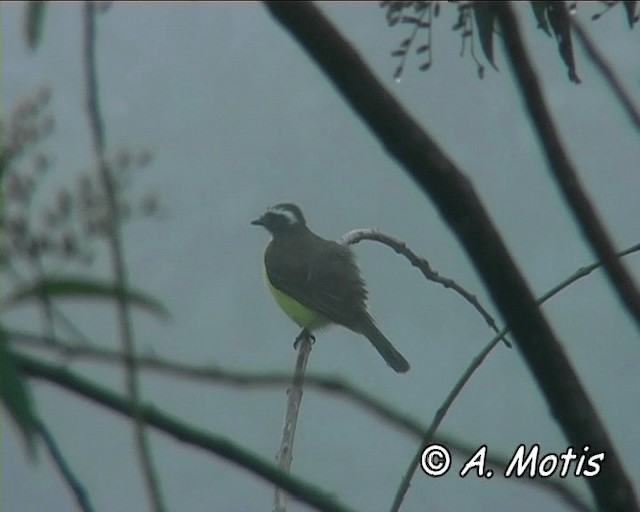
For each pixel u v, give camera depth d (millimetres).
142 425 2508
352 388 2695
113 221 2605
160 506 2512
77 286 2475
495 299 3158
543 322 3188
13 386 2326
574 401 3258
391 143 3000
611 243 3590
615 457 3293
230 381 2535
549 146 3457
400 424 2760
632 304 3625
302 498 2666
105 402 2490
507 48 3398
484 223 3051
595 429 3289
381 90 2967
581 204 3525
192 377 2535
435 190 3051
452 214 3059
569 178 3500
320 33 2912
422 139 2992
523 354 3250
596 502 3289
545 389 3283
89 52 2795
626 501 3256
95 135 2738
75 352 2473
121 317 2496
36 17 2727
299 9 2893
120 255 2557
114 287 2498
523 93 3424
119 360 2486
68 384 2469
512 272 3111
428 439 2799
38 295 2463
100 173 2678
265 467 2658
